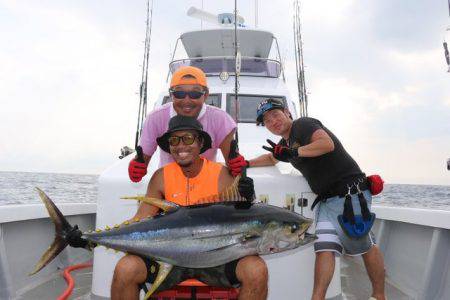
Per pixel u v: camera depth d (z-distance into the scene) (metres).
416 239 4.58
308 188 3.39
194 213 2.58
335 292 3.37
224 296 2.74
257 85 5.86
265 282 2.50
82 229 6.11
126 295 2.50
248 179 2.68
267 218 2.56
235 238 2.52
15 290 4.36
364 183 3.31
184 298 2.77
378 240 5.40
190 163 2.87
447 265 3.97
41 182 89.50
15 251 4.48
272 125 3.57
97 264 3.22
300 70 6.31
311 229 3.35
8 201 26.84
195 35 6.64
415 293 4.33
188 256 2.53
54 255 2.54
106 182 3.26
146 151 3.55
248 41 6.82
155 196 2.98
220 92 5.65
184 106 3.30
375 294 3.42
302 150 3.16
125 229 2.58
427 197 48.72
